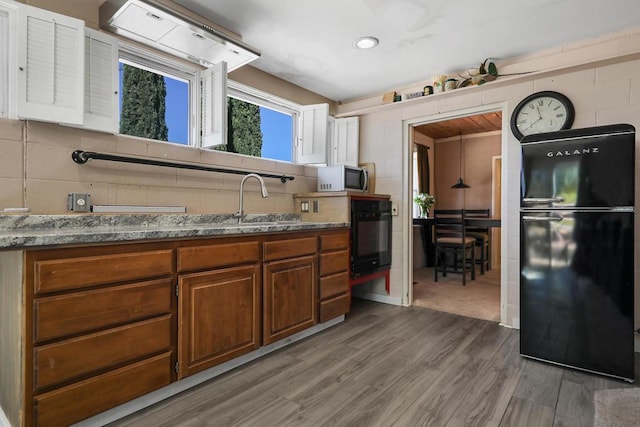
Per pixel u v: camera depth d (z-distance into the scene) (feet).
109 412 5.00
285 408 5.41
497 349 7.83
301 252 8.07
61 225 6.10
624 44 8.07
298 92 11.66
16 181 5.84
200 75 8.66
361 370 6.74
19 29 5.57
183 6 7.09
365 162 12.56
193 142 8.68
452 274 17.15
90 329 4.64
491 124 17.56
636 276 7.91
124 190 7.19
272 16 7.52
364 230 10.71
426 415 5.23
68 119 6.01
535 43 8.75
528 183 7.29
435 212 15.85
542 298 7.13
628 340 6.31
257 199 10.12
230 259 6.44
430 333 8.87
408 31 8.16
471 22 7.74
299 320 8.00
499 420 5.10
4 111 5.75
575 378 6.46
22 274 4.11
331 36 8.40
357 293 12.86
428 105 11.10
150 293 5.26
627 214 6.32
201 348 5.94
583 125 8.50
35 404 4.17
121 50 7.51
